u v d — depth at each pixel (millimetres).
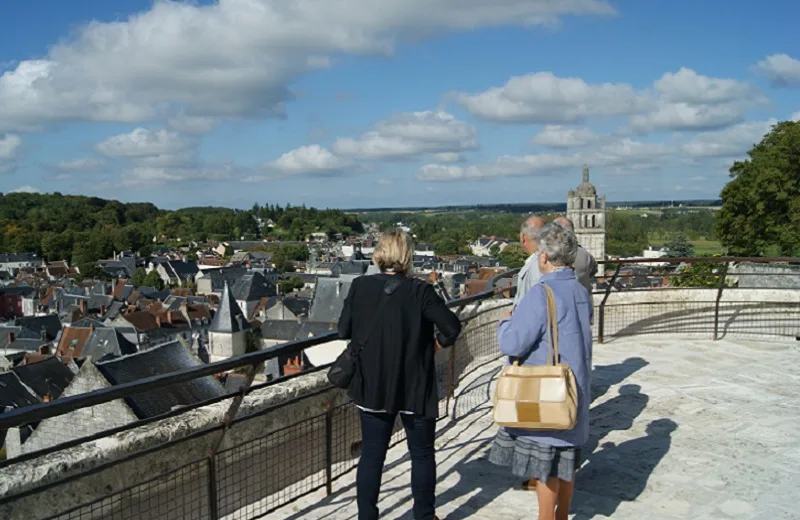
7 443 13758
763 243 27203
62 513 3326
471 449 5340
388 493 4562
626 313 10852
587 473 4883
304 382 5543
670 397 6723
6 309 119625
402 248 3641
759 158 28219
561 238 3441
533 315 3316
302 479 5000
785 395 6758
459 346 7867
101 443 4348
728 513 4223
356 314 3621
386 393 3502
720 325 10352
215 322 69938
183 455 4730
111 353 65375
